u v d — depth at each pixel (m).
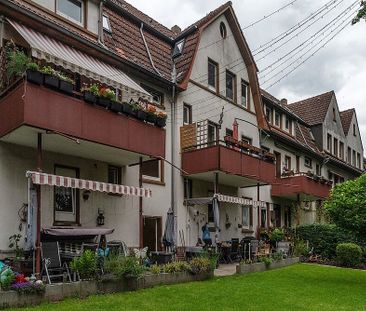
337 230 25.72
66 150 15.80
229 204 25.48
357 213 16.22
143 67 19.19
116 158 17.36
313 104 42.38
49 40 15.49
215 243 21.19
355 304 12.20
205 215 23.03
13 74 13.54
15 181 14.55
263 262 19.33
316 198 32.72
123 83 16.14
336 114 43.56
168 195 20.73
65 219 16.09
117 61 18.06
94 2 18.47
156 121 17.16
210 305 11.20
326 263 23.52
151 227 19.92
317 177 31.84
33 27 15.34
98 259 12.69
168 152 20.98
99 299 11.37
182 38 23.69
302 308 11.32
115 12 20.92
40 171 13.12
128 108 15.89
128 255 13.86
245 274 17.53
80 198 16.59
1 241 13.90
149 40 22.20
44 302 10.84
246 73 27.53
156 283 13.85
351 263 22.84
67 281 12.23
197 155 21.09
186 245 21.25
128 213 18.48
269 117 31.72
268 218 28.56
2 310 9.87
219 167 20.31
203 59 23.69
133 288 13.04
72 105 13.88
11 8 14.42
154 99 20.80
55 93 13.39
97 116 14.73
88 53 17.14
